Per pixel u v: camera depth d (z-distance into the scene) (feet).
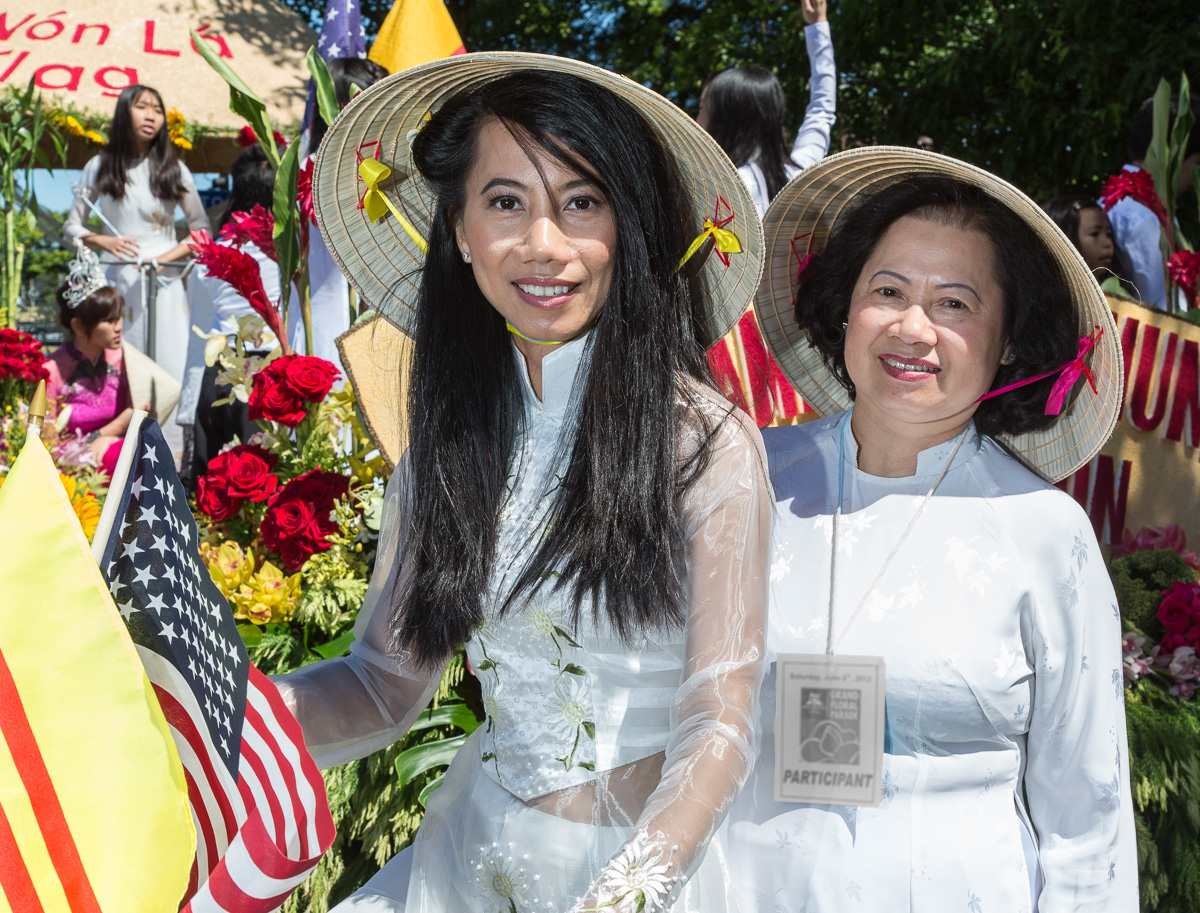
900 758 4.34
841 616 4.50
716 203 4.46
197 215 17.90
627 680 4.04
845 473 4.80
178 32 19.85
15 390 10.52
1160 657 7.12
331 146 4.73
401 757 6.40
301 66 20.48
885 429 4.67
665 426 4.05
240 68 19.76
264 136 8.07
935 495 4.57
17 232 16.28
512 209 4.06
